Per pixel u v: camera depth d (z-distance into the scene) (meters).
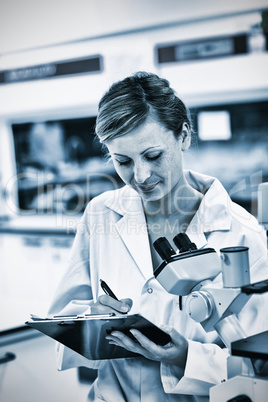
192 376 1.12
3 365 1.79
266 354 0.90
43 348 1.93
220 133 3.29
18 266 3.98
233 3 3.04
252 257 1.34
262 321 1.26
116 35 3.44
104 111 1.21
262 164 3.22
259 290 0.91
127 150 1.22
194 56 3.24
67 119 3.90
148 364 1.28
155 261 1.44
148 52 3.36
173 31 3.26
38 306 2.31
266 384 0.90
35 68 3.84
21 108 4.01
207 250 1.06
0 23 3.82
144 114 1.19
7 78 3.99
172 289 1.02
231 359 0.98
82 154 3.91
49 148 4.05
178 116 1.27
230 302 0.94
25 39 3.79
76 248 1.55
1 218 4.23
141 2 3.30
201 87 3.26
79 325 1.08
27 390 1.62
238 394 0.93
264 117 3.18
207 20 3.14
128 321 1.08
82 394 1.59
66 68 3.71
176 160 1.28
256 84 3.13
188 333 1.32
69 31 3.60
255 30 3.04
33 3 3.68
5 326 1.99
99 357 1.24
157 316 1.34
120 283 1.42
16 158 4.23
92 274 1.50
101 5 3.45
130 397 1.25
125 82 1.25
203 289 0.99
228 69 3.17
